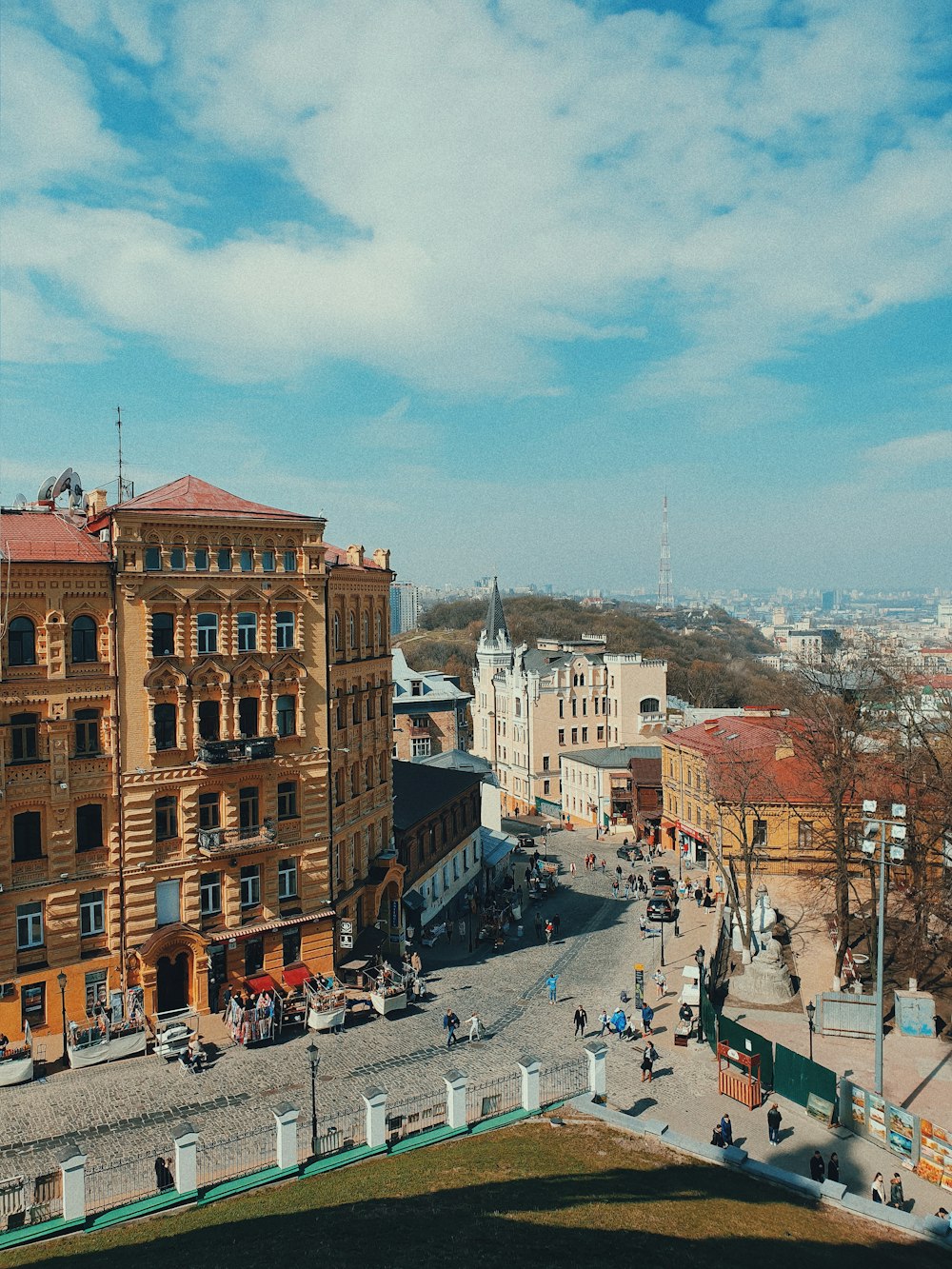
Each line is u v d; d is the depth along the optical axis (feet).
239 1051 139.23
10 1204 94.12
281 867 161.48
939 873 211.00
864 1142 125.18
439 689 431.43
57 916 136.77
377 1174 101.19
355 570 185.88
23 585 133.80
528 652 426.92
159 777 145.18
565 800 374.02
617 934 214.07
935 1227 101.86
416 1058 138.82
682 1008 156.04
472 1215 88.12
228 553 153.58
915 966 192.95
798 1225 97.30
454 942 208.54
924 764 202.39
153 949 143.23
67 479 179.93
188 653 148.66
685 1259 83.25
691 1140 116.88
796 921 220.43
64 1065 132.57
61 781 136.56
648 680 386.52
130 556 142.10
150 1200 96.73
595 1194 96.63
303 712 162.40
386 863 191.42
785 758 252.42
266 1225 86.17
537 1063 122.42
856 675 260.01
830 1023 162.50
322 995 151.12
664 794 312.91
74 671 138.51
